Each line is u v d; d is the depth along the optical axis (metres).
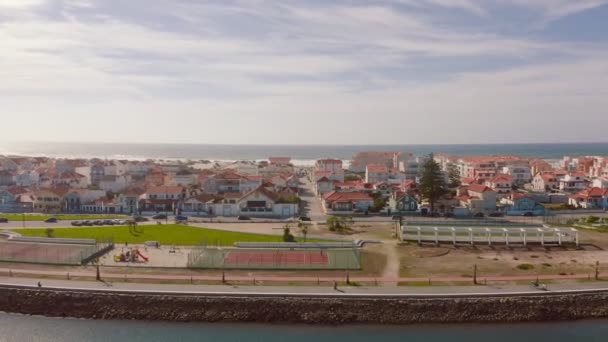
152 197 143.62
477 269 82.62
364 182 182.75
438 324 67.06
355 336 64.00
